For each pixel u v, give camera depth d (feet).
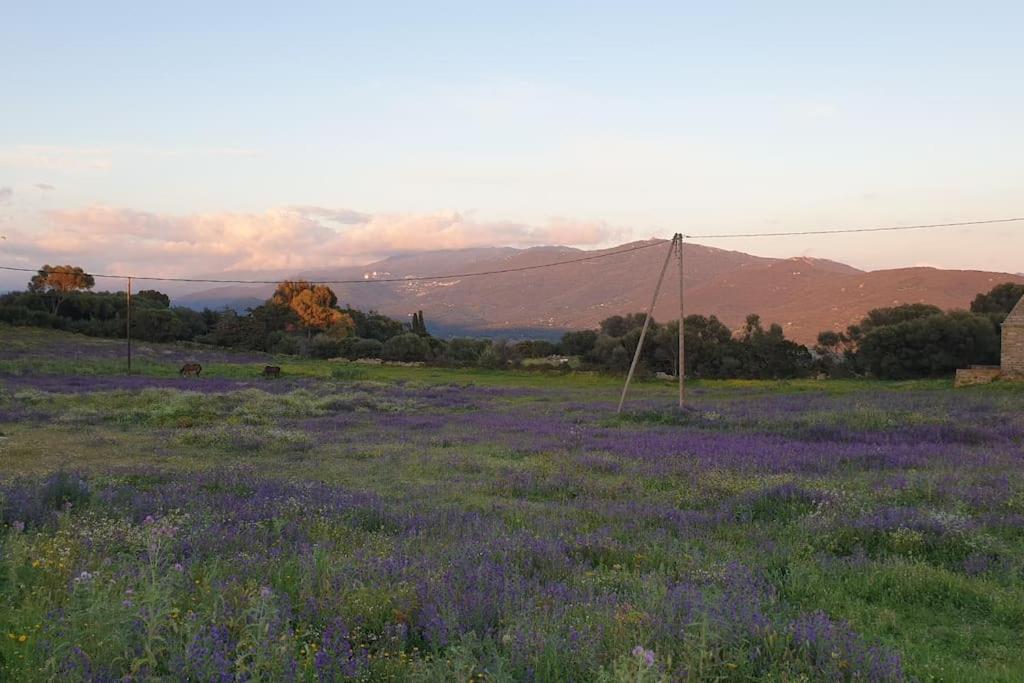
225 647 15.67
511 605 21.02
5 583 22.61
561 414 117.39
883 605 24.48
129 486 47.98
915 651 20.25
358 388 171.32
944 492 43.21
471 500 45.93
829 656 17.10
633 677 13.74
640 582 24.53
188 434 76.64
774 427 90.27
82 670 14.53
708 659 16.17
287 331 361.30
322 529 33.94
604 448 75.36
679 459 63.93
